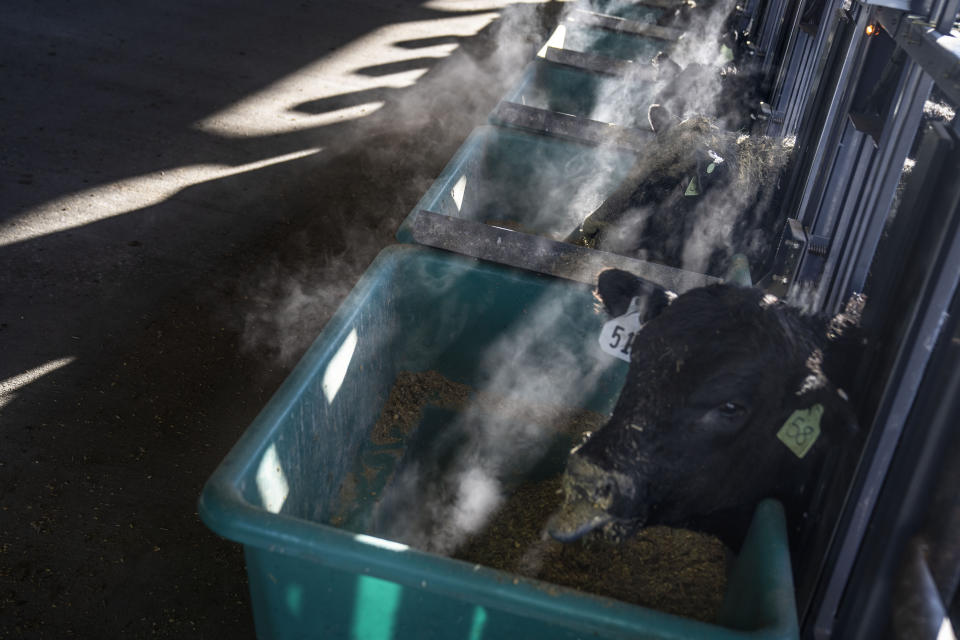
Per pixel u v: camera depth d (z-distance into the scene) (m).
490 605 1.65
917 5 1.97
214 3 9.61
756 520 1.96
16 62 7.18
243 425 3.66
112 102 6.71
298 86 7.68
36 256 4.63
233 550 3.04
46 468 3.28
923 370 1.63
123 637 2.67
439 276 3.00
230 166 5.99
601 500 1.99
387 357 3.06
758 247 3.39
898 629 1.50
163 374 3.89
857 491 1.77
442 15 10.64
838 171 2.86
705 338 1.99
